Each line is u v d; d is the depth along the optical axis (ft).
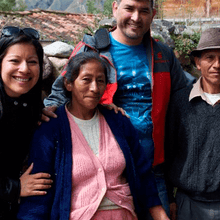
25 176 5.67
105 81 6.02
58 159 5.63
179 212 7.84
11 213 6.23
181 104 7.66
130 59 8.31
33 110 6.08
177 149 7.91
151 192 6.63
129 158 6.16
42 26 30.83
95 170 5.66
